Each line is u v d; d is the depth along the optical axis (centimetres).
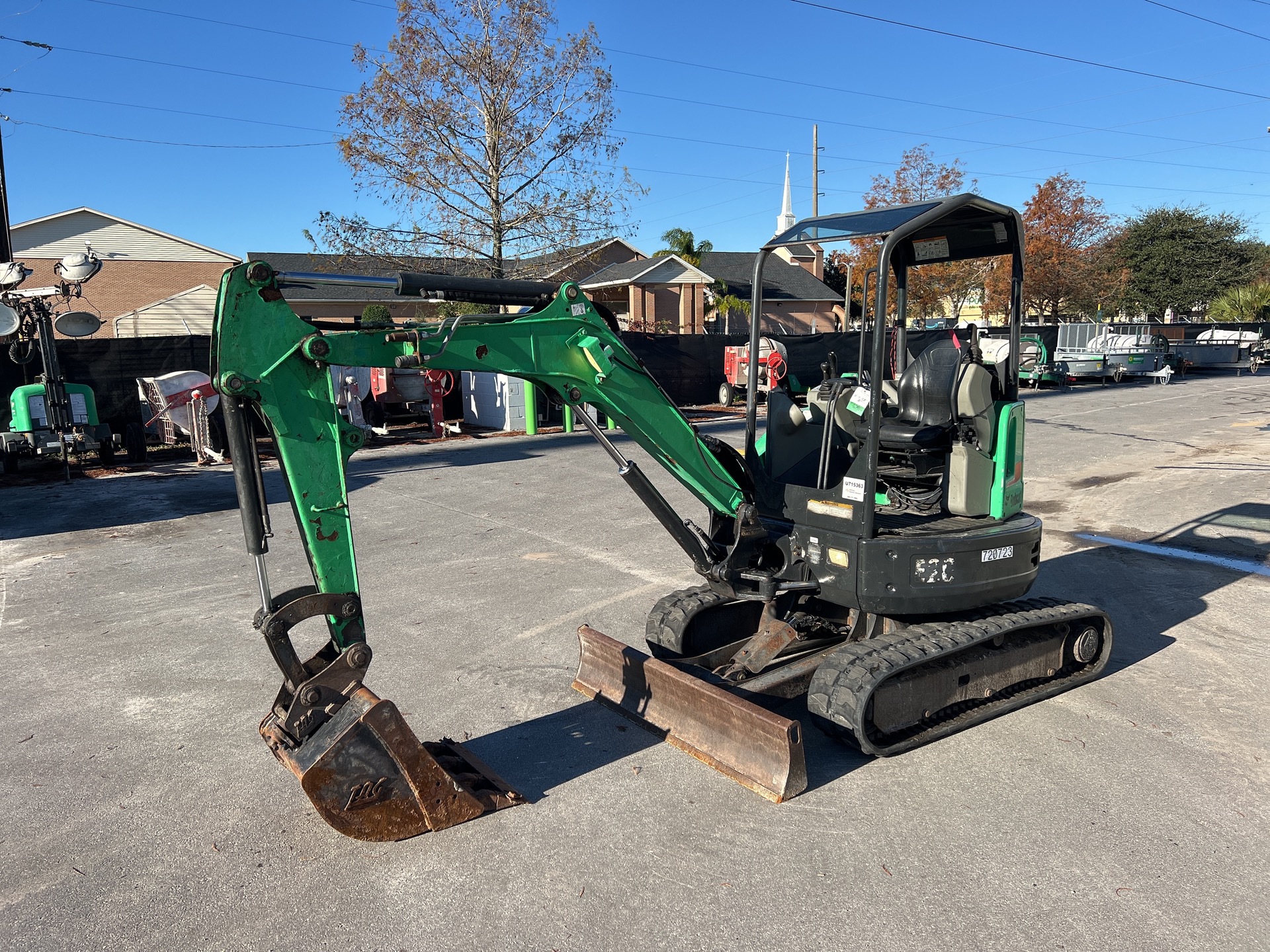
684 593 515
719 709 409
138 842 356
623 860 338
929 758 418
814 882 323
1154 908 306
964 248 503
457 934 297
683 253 3669
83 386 1282
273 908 313
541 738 440
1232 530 856
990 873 327
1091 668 513
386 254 1873
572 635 584
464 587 693
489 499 1036
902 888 319
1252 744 431
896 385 497
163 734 453
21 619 633
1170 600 654
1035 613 468
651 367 1988
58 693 504
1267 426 1585
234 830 364
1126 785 392
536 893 319
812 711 412
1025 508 976
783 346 1888
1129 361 2678
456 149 1908
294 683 327
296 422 317
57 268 1246
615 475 1181
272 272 307
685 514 952
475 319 353
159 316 3066
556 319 374
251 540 316
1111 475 1150
